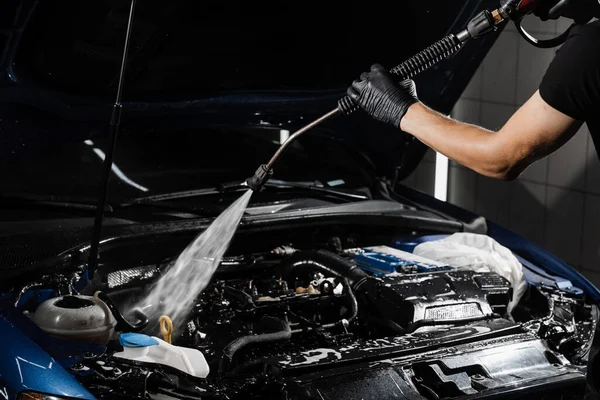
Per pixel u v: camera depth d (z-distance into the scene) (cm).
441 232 464
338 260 390
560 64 250
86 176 423
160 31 385
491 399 304
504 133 263
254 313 361
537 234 654
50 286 340
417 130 282
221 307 366
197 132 457
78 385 278
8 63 353
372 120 462
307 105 446
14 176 405
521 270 414
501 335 343
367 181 492
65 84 386
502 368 323
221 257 383
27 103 374
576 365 344
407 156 495
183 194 423
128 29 333
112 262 385
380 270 402
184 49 402
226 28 402
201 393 289
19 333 293
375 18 426
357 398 295
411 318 351
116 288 369
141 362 300
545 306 400
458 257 420
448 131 276
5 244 354
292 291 378
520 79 645
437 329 348
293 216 416
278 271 404
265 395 300
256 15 402
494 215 685
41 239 362
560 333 360
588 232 616
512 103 654
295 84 443
